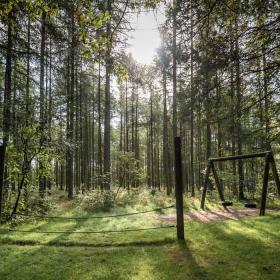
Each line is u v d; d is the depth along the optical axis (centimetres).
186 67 675
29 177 1002
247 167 1827
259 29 596
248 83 682
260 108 724
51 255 595
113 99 3133
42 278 482
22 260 568
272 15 579
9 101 988
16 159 955
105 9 368
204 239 662
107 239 711
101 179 1669
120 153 2047
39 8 330
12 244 695
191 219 941
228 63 629
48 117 1010
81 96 2453
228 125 730
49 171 1066
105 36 374
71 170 1808
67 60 1090
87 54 386
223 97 695
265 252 548
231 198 1648
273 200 1389
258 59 650
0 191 655
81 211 1239
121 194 1697
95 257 573
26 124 969
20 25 935
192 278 456
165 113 2625
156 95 3253
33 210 1015
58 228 859
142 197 1627
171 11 536
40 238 727
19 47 1067
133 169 2148
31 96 1000
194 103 695
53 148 1016
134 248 627
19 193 942
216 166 1889
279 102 714
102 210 1266
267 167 942
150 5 379
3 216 904
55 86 1573
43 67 1414
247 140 871
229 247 595
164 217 1023
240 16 570
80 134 2748
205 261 525
